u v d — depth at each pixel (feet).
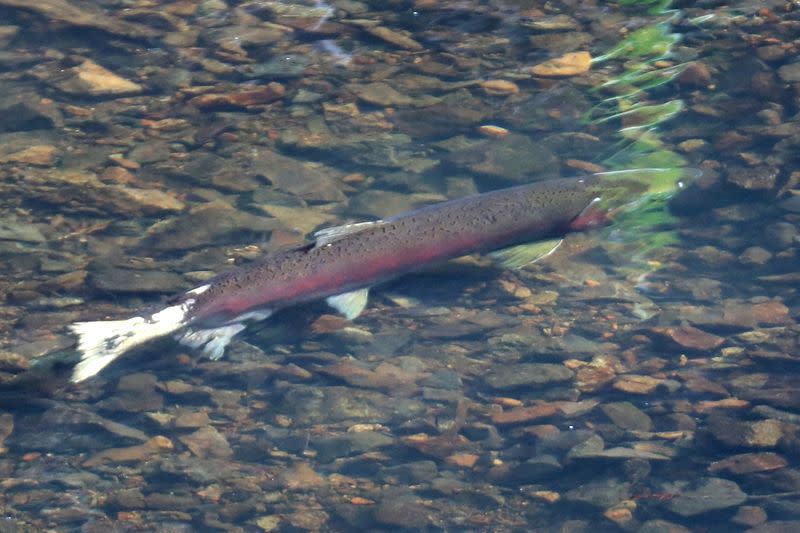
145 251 29.86
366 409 25.62
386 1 45.44
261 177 33.55
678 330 27.99
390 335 27.76
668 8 44.55
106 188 32.68
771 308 28.53
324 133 36.04
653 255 30.83
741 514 22.38
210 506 22.94
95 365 25.04
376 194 32.73
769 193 32.45
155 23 43.47
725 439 24.35
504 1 45.32
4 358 25.50
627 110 37.11
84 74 39.29
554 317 28.63
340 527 22.68
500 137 35.55
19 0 43.47
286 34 42.78
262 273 26.22
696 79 38.83
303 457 24.41
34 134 35.73
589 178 30.25
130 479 23.43
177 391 25.62
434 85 38.93
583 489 23.49
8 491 22.75
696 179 32.32
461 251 28.14
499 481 23.91
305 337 27.48
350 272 26.89
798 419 24.67
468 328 28.07
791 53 40.11
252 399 25.70
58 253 29.58
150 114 37.27
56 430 24.31
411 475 24.00
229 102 37.78
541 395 26.17
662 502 22.97
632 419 25.32
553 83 38.93
